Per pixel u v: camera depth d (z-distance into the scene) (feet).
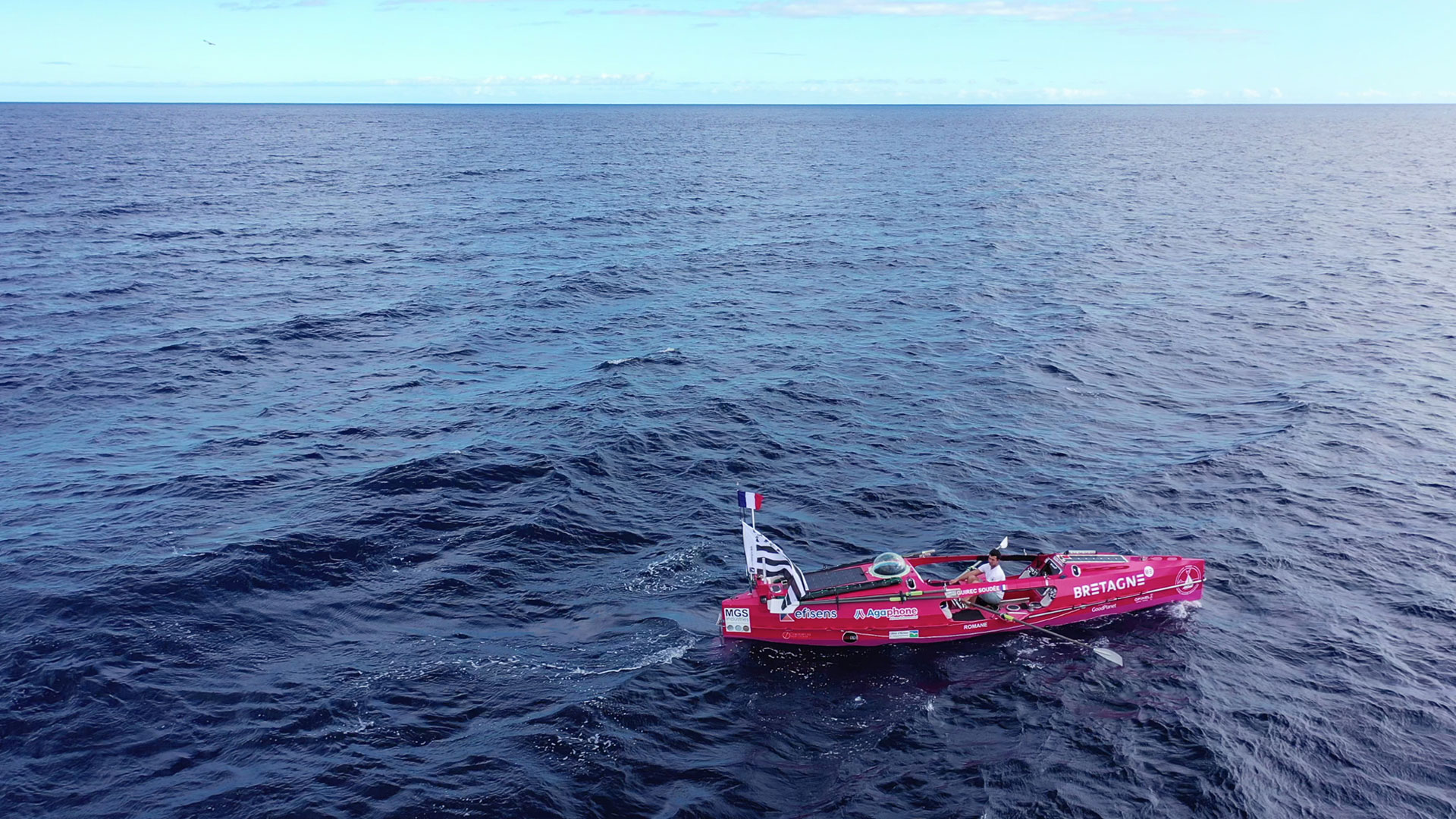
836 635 64.44
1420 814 48.52
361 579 72.23
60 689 58.49
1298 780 50.98
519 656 62.64
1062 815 48.93
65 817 48.44
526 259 198.49
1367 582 71.15
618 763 52.54
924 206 293.02
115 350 129.18
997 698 58.95
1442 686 58.75
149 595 68.90
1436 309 153.89
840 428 103.50
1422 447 95.45
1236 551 75.77
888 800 50.31
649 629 65.72
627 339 138.72
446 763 52.44
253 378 119.75
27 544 76.54
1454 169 443.32
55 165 399.65
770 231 239.91
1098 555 69.82
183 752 53.42
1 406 108.37
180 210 262.47
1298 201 305.73
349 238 221.87
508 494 85.71
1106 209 285.64
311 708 57.16
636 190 332.39
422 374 121.60
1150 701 58.08
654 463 93.40
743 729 56.08
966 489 87.76
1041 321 147.95
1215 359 127.65
